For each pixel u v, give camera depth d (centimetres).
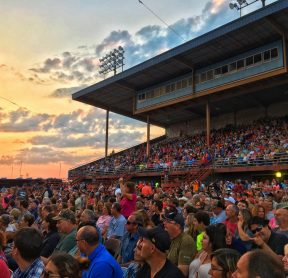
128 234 662
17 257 426
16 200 1550
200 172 3472
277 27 3052
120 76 4322
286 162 2978
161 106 4400
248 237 538
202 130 5406
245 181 2858
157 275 384
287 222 620
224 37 3322
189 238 564
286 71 3228
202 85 3962
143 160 4697
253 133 3997
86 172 5156
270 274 222
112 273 450
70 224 691
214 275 323
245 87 3747
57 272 313
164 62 3881
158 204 973
